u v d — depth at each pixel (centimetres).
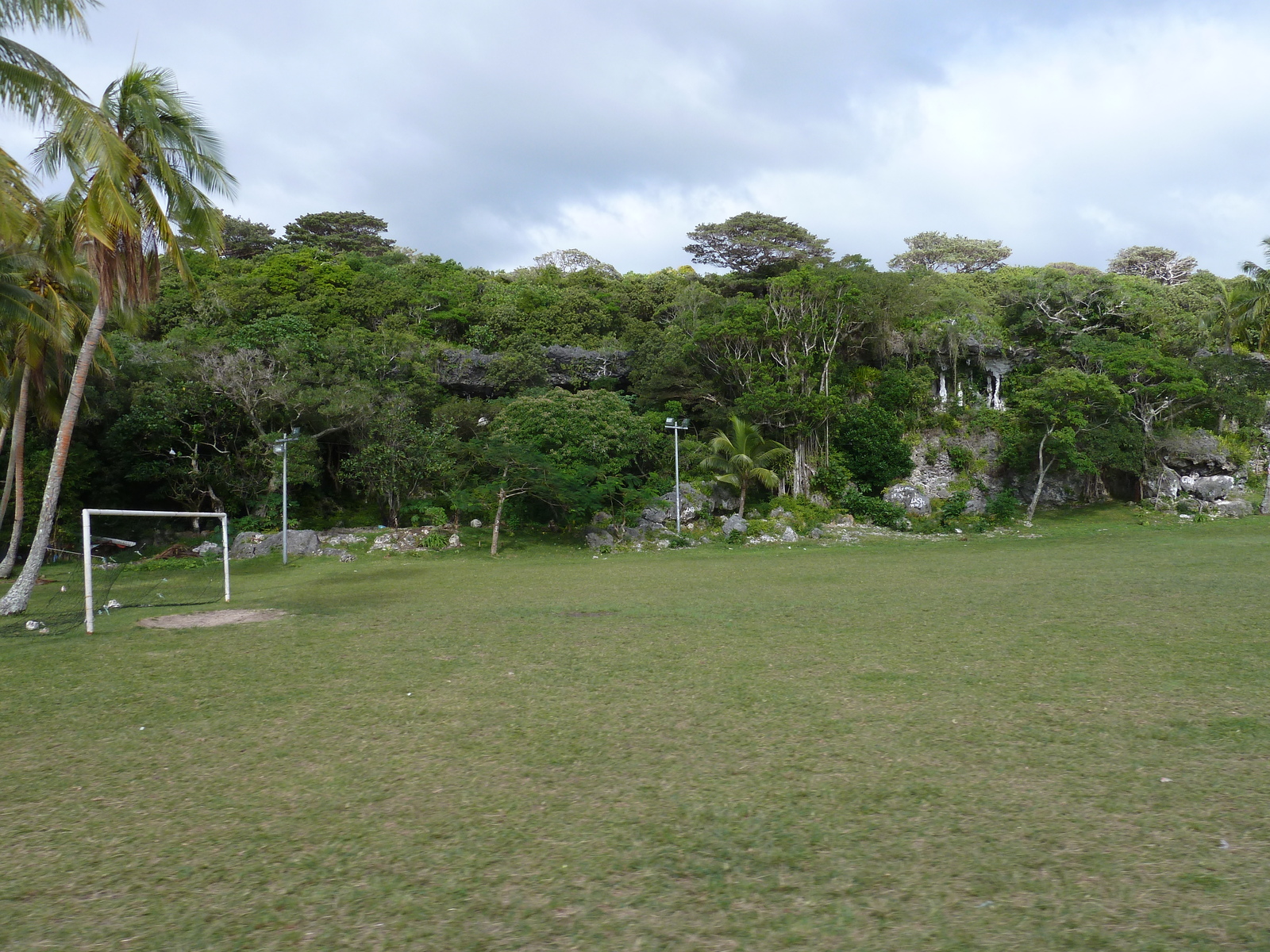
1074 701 768
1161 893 394
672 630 1269
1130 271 8069
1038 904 387
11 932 379
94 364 2939
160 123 1689
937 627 1231
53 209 1783
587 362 5044
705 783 571
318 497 4141
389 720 766
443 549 3322
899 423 4669
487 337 5297
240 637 1300
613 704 806
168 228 1688
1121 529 3872
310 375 3731
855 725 708
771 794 546
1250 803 508
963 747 639
